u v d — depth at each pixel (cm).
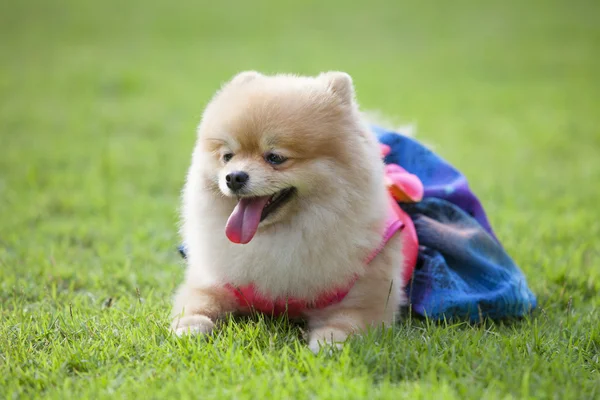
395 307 554
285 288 519
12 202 1025
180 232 608
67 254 784
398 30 3684
